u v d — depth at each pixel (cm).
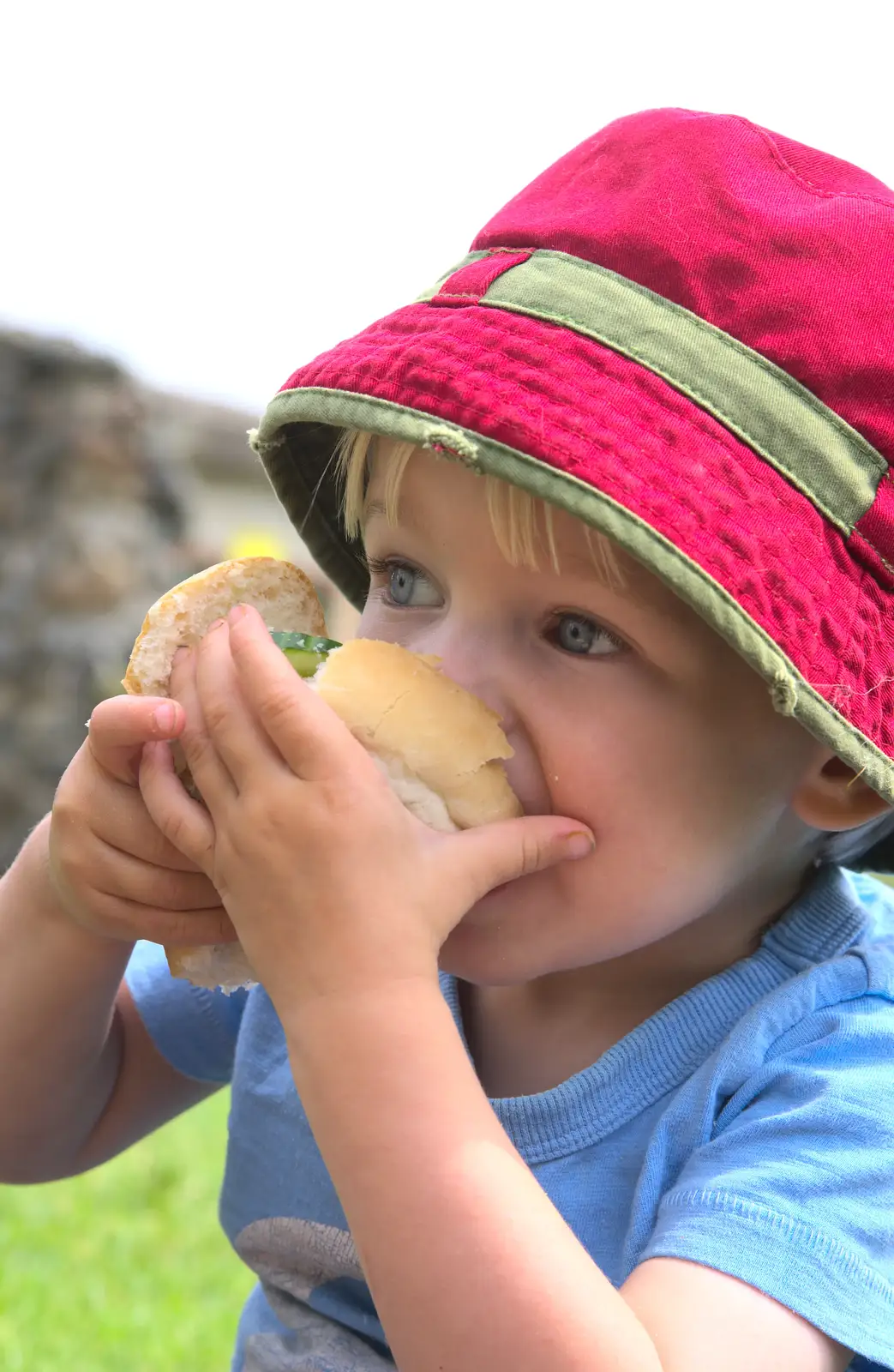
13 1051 187
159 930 158
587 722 150
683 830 153
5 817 793
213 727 142
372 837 137
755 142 170
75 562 825
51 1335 268
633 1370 126
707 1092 160
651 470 144
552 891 153
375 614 169
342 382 161
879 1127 150
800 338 155
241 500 1342
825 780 162
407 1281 128
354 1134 132
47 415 836
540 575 150
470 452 145
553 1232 130
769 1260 138
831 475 151
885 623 152
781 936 177
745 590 142
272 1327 188
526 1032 179
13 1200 348
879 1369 145
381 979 134
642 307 156
